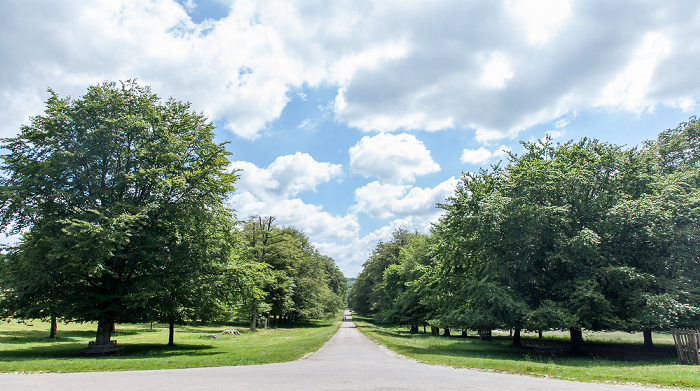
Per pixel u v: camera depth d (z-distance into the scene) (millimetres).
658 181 22422
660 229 19562
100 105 20000
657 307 17562
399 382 9359
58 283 19281
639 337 37375
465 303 23250
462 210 23734
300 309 53656
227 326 51406
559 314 17891
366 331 44906
